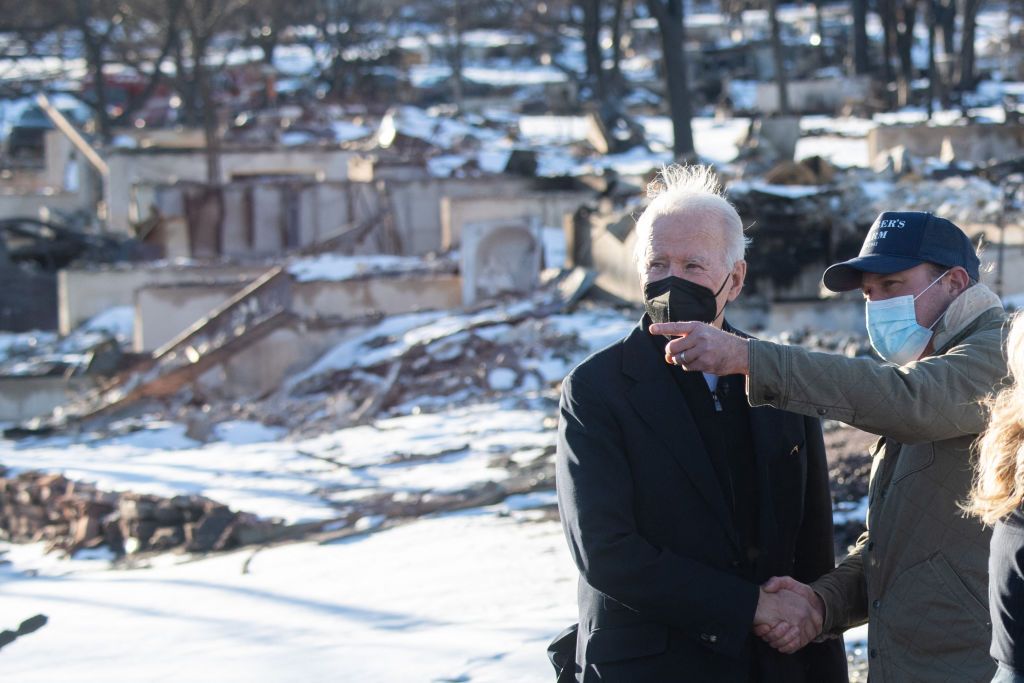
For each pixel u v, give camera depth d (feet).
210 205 118.11
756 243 67.51
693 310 11.83
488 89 241.35
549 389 60.95
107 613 28.37
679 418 11.91
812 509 12.89
